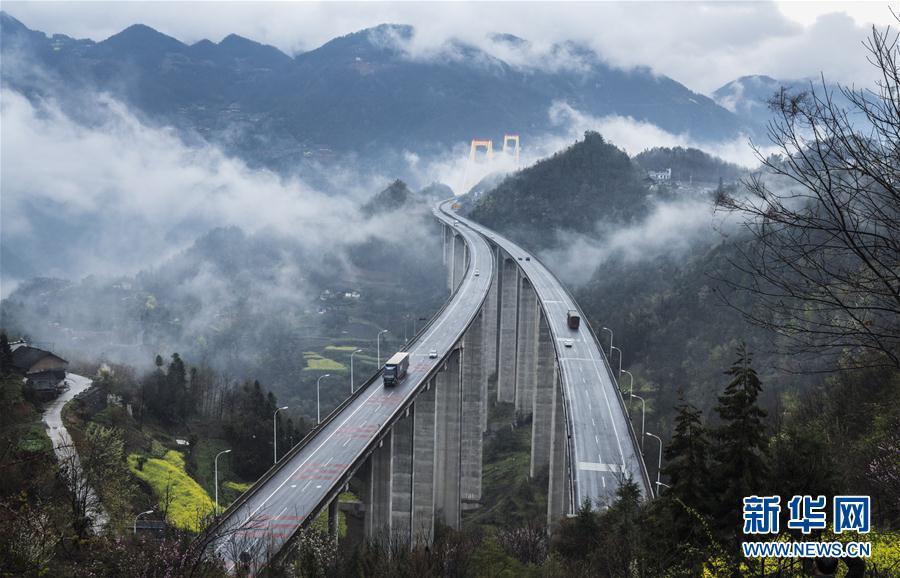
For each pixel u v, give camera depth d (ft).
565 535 179.11
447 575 152.66
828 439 166.61
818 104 55.72
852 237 55.01
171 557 96.68
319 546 163.94
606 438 248.32
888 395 182.91
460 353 349.41
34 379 318.65
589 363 331.36
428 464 301.02
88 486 152.46
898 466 106.52
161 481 261.03
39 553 90.84
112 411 309.42
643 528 131.23
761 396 291.38
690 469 113.91
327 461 221.87
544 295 458.50
